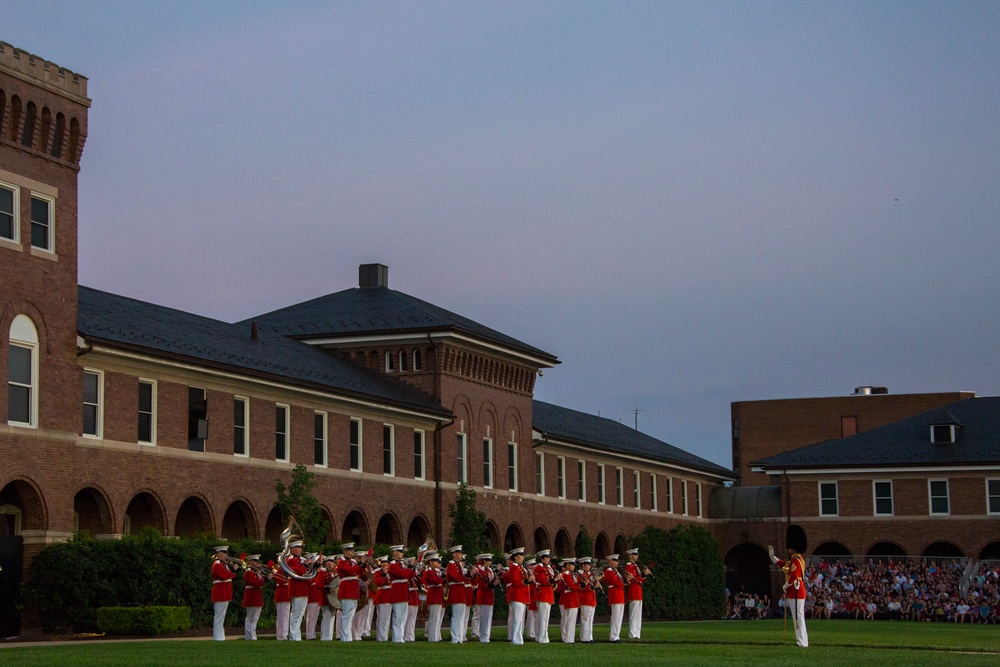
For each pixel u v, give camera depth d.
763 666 29.39
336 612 44.62
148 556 45.78
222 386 55.25
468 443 73.94
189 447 53.19
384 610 40.91
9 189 45.91
